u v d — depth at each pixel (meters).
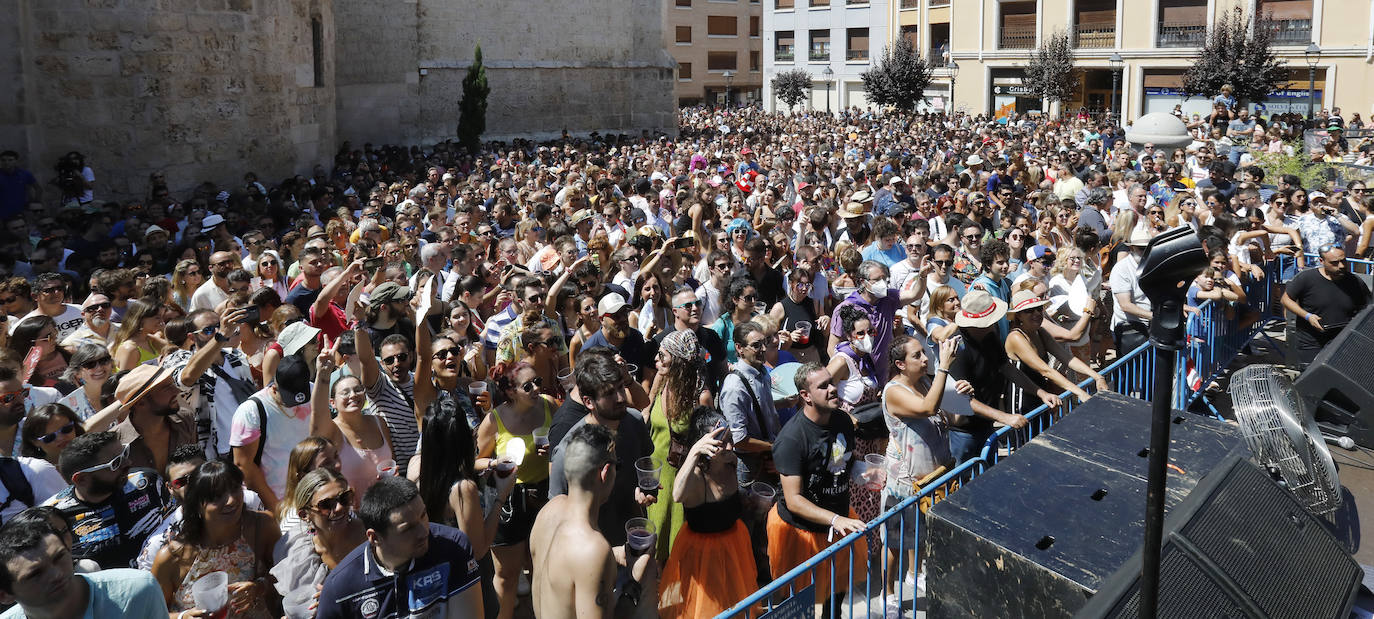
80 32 15.84
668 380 5.64
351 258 9.80
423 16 28.48
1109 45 44.91
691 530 5.04
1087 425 5.48
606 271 9.59
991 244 8.82
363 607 3.85
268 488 5.33
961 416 6.36
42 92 15.78
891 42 54.88
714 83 69.50
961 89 51.09
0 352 5.52
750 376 6.03
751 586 5.05
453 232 10.42
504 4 30.09
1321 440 5.31
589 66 32.41
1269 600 4.13
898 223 11.73
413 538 3.82
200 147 17.39
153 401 5.42
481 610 4.12
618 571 4.42
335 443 5.33
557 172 18.45
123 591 3.77
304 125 20.55
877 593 5.46
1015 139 27.17
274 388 5.35
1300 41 39.53
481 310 8.82
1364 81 38.09
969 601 4.44
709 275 9.17
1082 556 4.19
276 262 9.24
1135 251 8.31
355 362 5.76
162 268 10.65
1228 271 9.02
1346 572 4.62
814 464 5.17
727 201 13.70
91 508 4.54
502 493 4.89
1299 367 9.01
